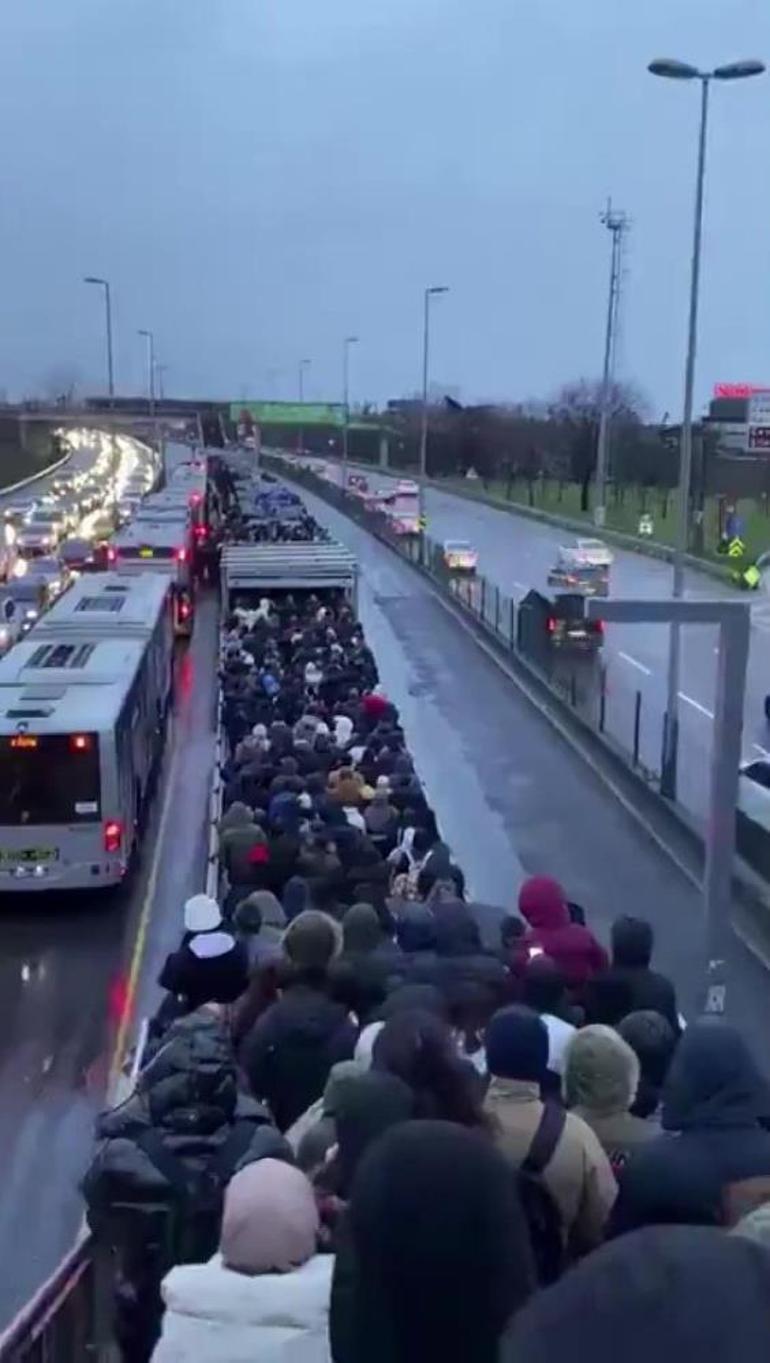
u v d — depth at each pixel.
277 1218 4.49
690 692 39.12
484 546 77.31
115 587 36.84
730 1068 4.94
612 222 107.19
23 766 22.31
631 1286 1.73
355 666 27.66
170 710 38.41
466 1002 8.48
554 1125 5.64
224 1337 4.36
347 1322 2.89
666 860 24.45
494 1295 2.81
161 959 20.67
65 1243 12.80
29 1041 17.58
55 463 180.75
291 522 65.06
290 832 14.03
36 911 22.88
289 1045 7.77
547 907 10.81
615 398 118.94
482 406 172.12
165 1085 6.18
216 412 186.88
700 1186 4.71
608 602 13.92
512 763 31.38
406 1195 2.88
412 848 15.48
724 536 68.69
